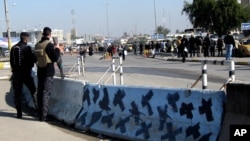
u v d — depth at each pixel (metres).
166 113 7.63
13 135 8.94
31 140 8.50
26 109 12.94
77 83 10.23
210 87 15.71
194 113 7.13
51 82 10.66
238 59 32.66
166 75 21.84
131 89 8.45
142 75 22.12
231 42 28.62
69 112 10.31
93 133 9.18
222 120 6.69
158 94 7.85
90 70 27.53
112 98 8.90
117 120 8.65
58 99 11.24
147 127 7.93
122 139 8.42
